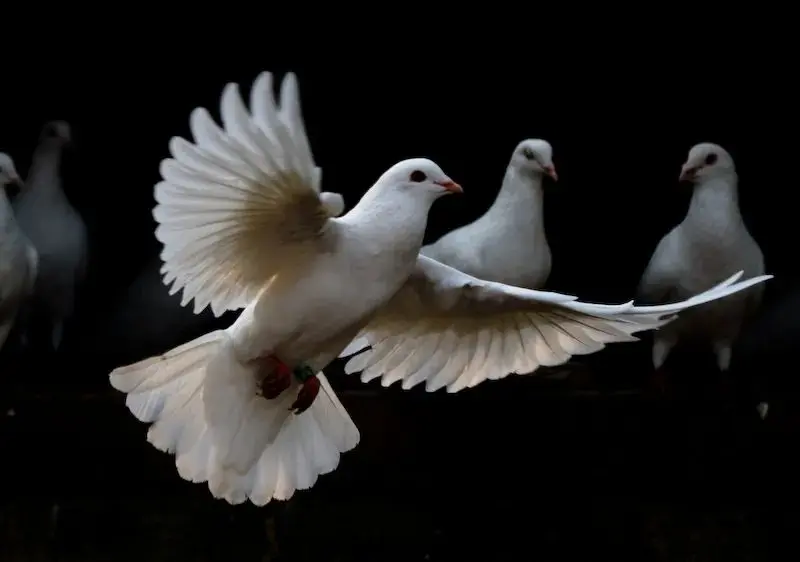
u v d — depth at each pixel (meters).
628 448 13.23
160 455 12.62
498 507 13.07
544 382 13.87
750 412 13.29
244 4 18.16
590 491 13.16
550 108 18.69
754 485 13.31
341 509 12.79
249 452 7.58
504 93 18.59
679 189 18.81
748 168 18.50
